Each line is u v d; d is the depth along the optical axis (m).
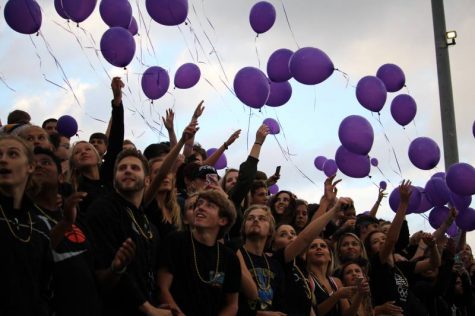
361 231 8.48
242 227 6.07
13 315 3.87
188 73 8.48
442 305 8.99
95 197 5.75
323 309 6.53
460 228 9.43
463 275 9.83
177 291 5.07
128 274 4.69
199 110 6.88
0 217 4.01
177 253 5.14
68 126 7.94
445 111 12.40
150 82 7.53
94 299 4.31
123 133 6.10
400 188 7.62
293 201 7.57
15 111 7.65
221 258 5.27
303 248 6.23
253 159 6.75
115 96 6.11
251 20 8.62
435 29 12.67
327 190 6.99
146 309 4.66
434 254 8.07
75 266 4.26
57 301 4.18
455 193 8.60
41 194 4.63
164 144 7.38
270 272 5.97
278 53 8.10
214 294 5.14
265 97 7.43
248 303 5.66
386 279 7.55
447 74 12.48
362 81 8.20
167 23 7.38
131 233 4.89
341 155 8.42
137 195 5.07
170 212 5.93
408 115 8.76
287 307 6.09
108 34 6.77
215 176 6.67
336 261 7.79
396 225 7.53
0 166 4.05
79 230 4.46
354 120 7.98
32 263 4.01
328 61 7.57
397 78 8.90
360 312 7.15
